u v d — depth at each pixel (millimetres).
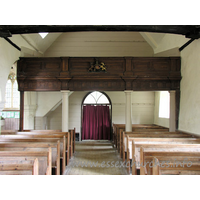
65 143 7719
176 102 9734
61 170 6910
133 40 13461
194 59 8273
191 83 8531
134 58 9680
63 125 9766
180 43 9508
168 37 10812
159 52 11898
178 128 9680
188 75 8820
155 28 6965
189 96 8695
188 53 8828
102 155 10070
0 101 7906
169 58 9641
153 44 12578
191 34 7309
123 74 9641
